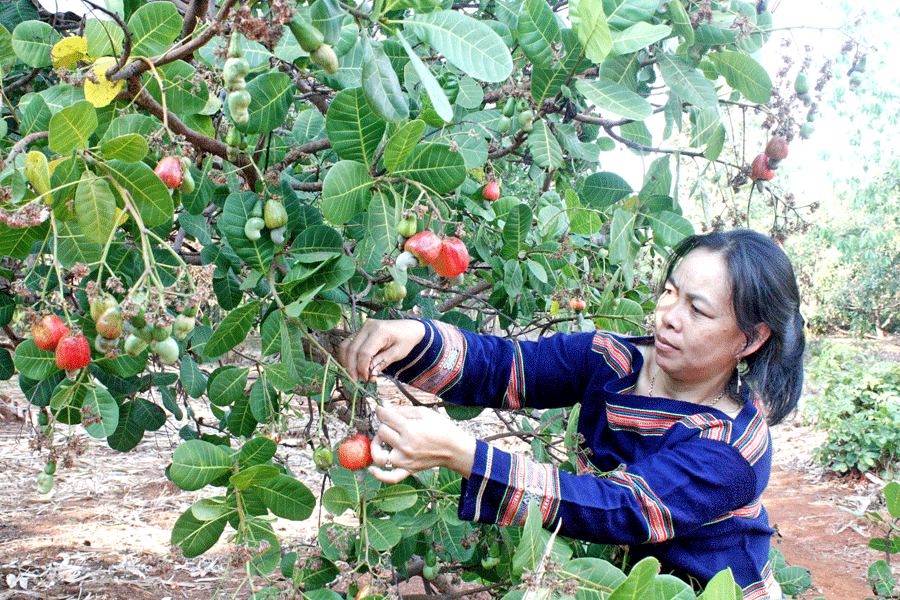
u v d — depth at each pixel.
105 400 1.42
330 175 1.31
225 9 1.07
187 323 1.24
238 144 1.45
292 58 1.40
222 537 5.22
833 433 7.36
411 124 1.27
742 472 1.44
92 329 1.46
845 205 14.85
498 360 1.82
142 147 1.18
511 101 1.89
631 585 1.09
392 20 1.21
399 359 1.74
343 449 1.41
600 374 1.76
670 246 2.12
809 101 2.14
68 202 1.20
